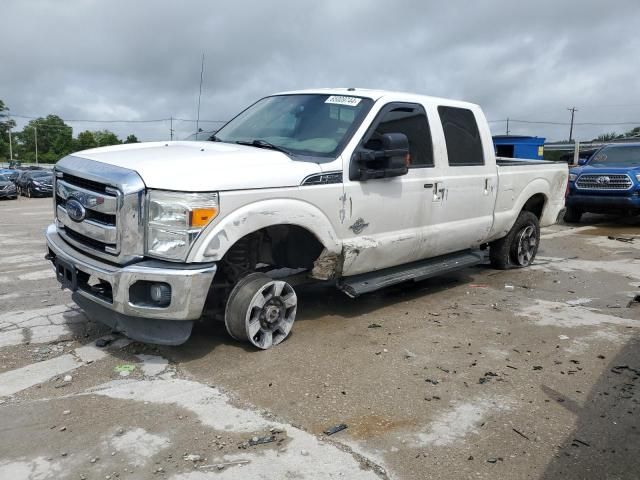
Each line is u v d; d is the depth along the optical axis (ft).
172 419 11.51
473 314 19.06
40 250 31.27
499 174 22.30
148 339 13.97
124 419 11.48
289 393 12.76
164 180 12.98
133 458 10.14
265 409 12.01
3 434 10.87
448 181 19.58
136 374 13.64
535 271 26.03
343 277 17.21
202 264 13.29
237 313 14.61
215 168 13.64
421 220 18.75
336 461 10.16
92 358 14.57
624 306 20.45
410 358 14.98
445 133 19.69
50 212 62.08
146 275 12.96
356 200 16.33
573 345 16.25
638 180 40.96
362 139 16.58
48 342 15.72
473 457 10.41
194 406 12.06
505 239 25.09
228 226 13.42
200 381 13.29
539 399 12.79
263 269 17.15
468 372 14.17
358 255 16.74
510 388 13.32
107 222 13.66
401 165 16.74
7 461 10.01
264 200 14.14
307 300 20.21
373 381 13.50
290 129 17.62
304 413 11.87
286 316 15.89
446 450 10.61
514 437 11.14
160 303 13.20
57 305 19.34
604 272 26.21
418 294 21.49
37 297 20.48
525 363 14.84
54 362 14.30
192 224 12.93
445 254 21.56
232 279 14.92
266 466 9.95
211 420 11.50
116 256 13.48
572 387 13.44
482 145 21.45
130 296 13.25
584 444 10.95
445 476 9.81
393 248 17.85
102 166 14.03
